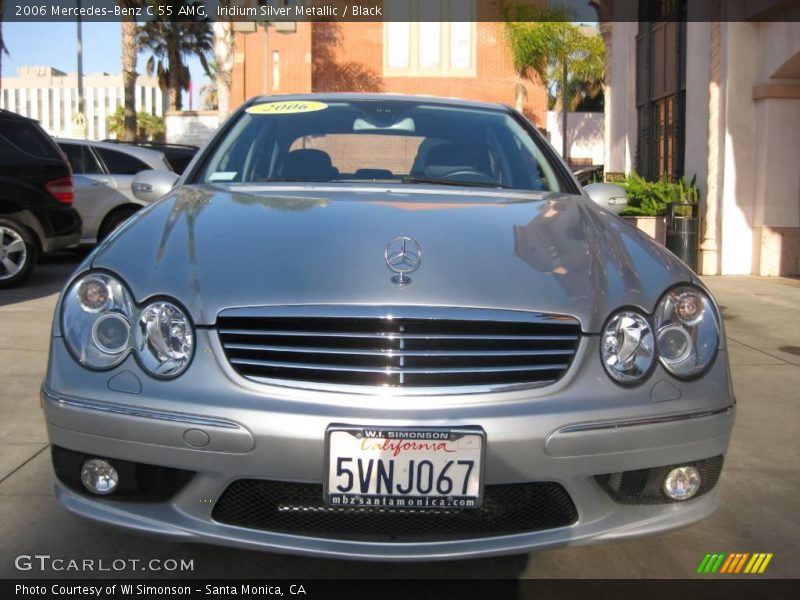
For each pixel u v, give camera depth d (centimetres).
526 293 229
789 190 988
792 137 980
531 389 220
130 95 2828
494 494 221
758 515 309
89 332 227
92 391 221
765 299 814
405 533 224
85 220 1045
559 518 227
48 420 229
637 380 226
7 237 812
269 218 270
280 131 374
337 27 2634
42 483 322
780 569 268
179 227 262
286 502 222
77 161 1050
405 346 218
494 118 399
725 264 1011
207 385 217
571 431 217
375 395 215
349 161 360
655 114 1372
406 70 2655
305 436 211
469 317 220
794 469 358
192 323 222
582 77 2770
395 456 212
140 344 223
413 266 235
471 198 313
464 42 2648
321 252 242
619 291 236
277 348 219
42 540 274
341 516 223
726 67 991
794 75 965
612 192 368
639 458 225
